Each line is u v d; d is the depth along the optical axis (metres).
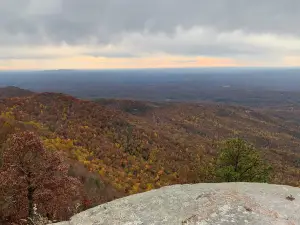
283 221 10.44
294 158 166.62
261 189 13.35
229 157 25.50
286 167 120.62
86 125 96.69
